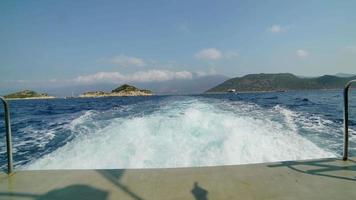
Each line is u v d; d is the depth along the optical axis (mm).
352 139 6223
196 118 8211
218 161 4477
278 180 2799
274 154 4840
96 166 4391
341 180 2750
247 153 4844
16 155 6086
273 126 7379
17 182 2900
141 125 7492
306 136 6477
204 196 2486
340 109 14602
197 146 5176
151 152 4898
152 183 2795
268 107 14266
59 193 2604
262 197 2441
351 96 30828
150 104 18719
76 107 27938
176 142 5461
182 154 4754
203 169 3172
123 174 3061
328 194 2457
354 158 3395
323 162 3289
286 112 11508
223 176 2945
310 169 3078
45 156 5387
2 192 2652
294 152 4996
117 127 7527
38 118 15750
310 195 2449
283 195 2463
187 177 2938
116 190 2646
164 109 12203
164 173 3074
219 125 7012
